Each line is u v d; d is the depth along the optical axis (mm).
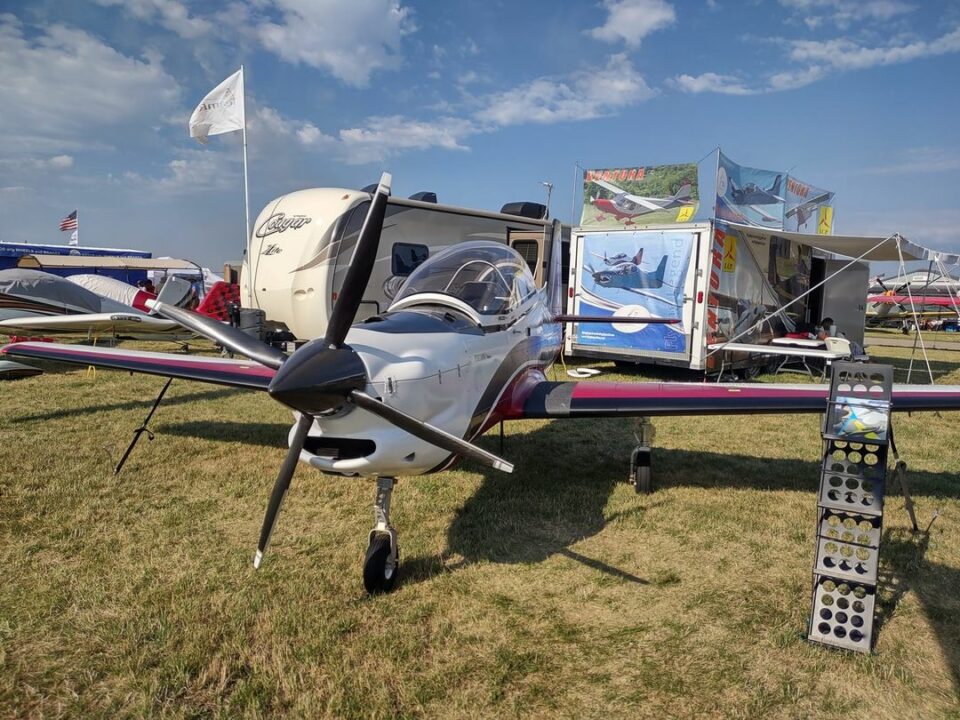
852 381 2645
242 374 4594
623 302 9508
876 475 2594
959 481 4836
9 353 5242
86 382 8633
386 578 3025
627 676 2424
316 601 2922
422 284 3906
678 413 3867
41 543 3506
